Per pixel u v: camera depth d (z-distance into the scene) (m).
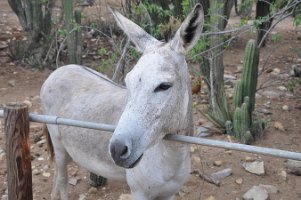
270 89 6.64
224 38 5.96
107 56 7.81
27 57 8.00
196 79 6.02
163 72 2.54
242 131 5.17
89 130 3.44
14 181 2.73
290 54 8.28
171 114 2.61
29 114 2.71
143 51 2.88
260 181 4.56
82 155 3.58
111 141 2.40
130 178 3.15
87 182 4.61
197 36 2.69
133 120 2.44
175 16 5.75
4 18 10.49
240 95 5.28
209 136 5.39
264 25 7.85
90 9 10.20
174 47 2.70
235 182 4.54
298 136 5.33
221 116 5.47
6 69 7.62
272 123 5.64
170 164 2.96
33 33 7.87
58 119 2.69
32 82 7.16
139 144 2.44
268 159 4.91
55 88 3.83
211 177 4.56
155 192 3.11
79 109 3.59
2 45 8.61
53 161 4.21
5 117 2.64
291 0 5.28
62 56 7.86
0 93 6.68
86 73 3.93
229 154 5.00
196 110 6.00
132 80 2.54
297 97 6.30
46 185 4.59
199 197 4.32
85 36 8.88
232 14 10.37
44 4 7.91
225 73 7.32
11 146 2.67
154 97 2.51
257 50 5.12
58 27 8.04
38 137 5.40
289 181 4.57
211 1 5.27
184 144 2.92
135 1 6.03
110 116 3.38
